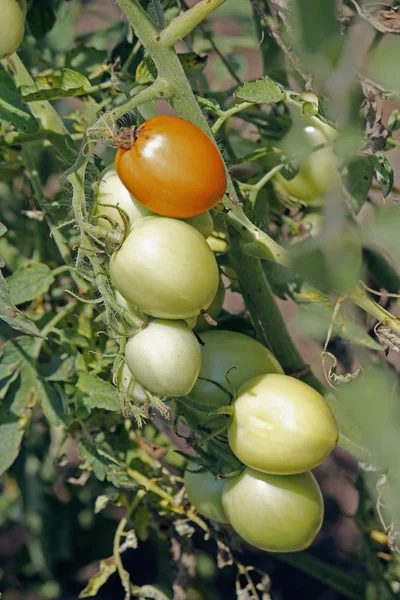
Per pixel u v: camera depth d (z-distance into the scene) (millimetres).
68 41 1163
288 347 865
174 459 974
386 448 685
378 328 755
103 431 921
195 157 688
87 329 901
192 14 712
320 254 672
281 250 759
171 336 695
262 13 810
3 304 717
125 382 716
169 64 725
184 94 733
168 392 697
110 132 694
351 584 1101
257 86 781
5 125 795
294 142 856
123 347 708
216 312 837
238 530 787
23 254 1063
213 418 783
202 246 700
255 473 773
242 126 1014
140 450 925
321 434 741
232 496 783
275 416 743
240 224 763
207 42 1100
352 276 673
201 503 851
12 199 1083
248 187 835
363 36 654
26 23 1005
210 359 791
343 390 701
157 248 688
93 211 718
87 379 852
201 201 695
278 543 774
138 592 922
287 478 769
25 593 1521
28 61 1030
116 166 703
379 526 998
